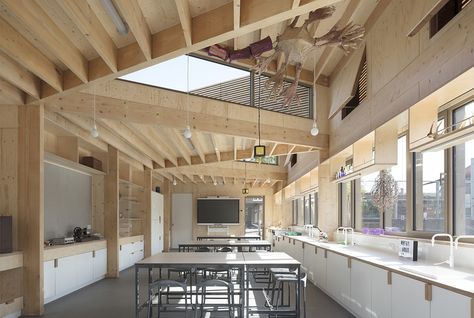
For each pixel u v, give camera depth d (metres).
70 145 7.17
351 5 4.99
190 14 3.90
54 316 5.25
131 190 11.30
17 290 5.18
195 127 6.39
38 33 3.57
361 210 7.06
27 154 5.32
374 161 4.99
